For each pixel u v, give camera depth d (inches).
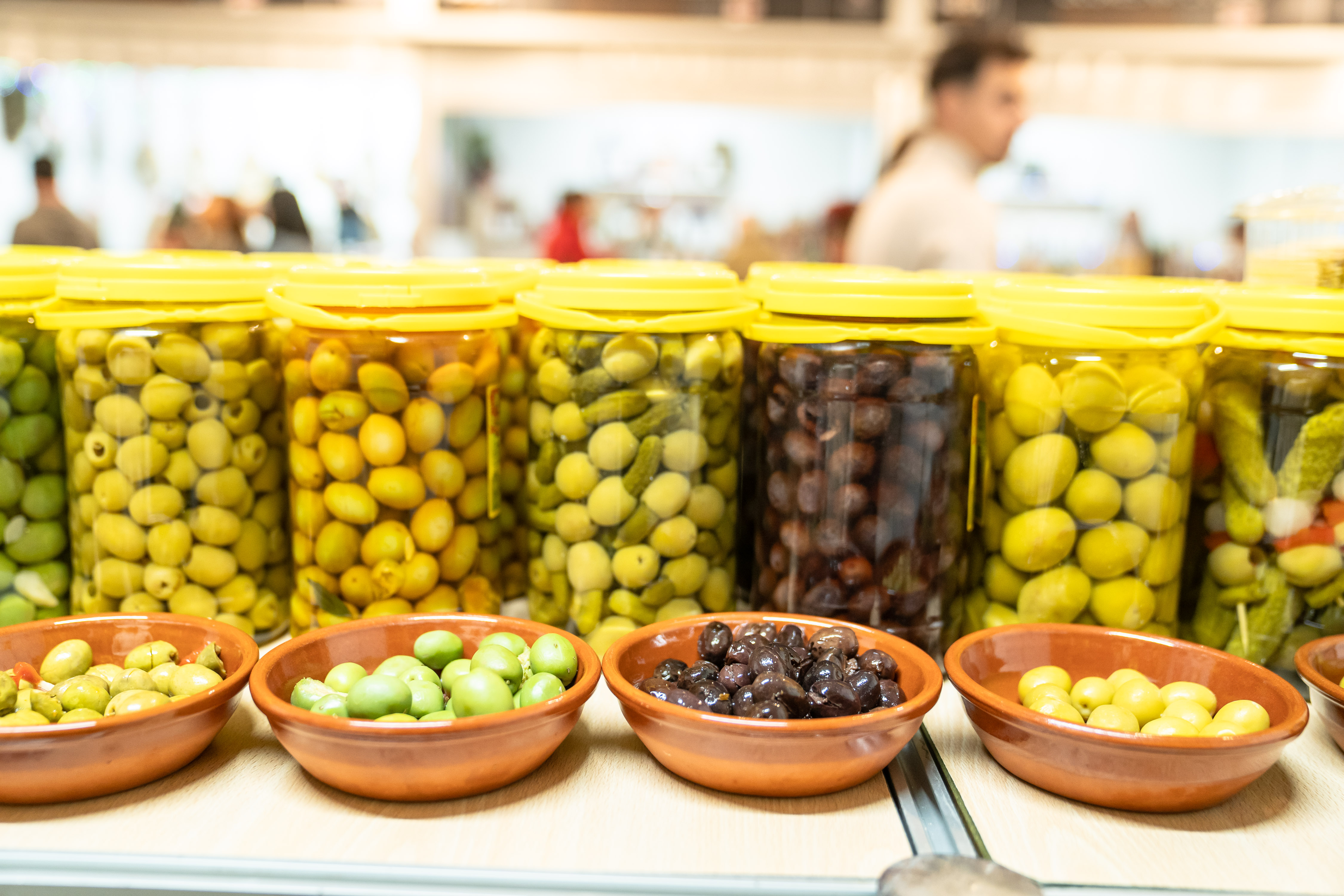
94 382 34.0
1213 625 36.4
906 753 29.8
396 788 25.5
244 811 25.6
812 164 140.4
